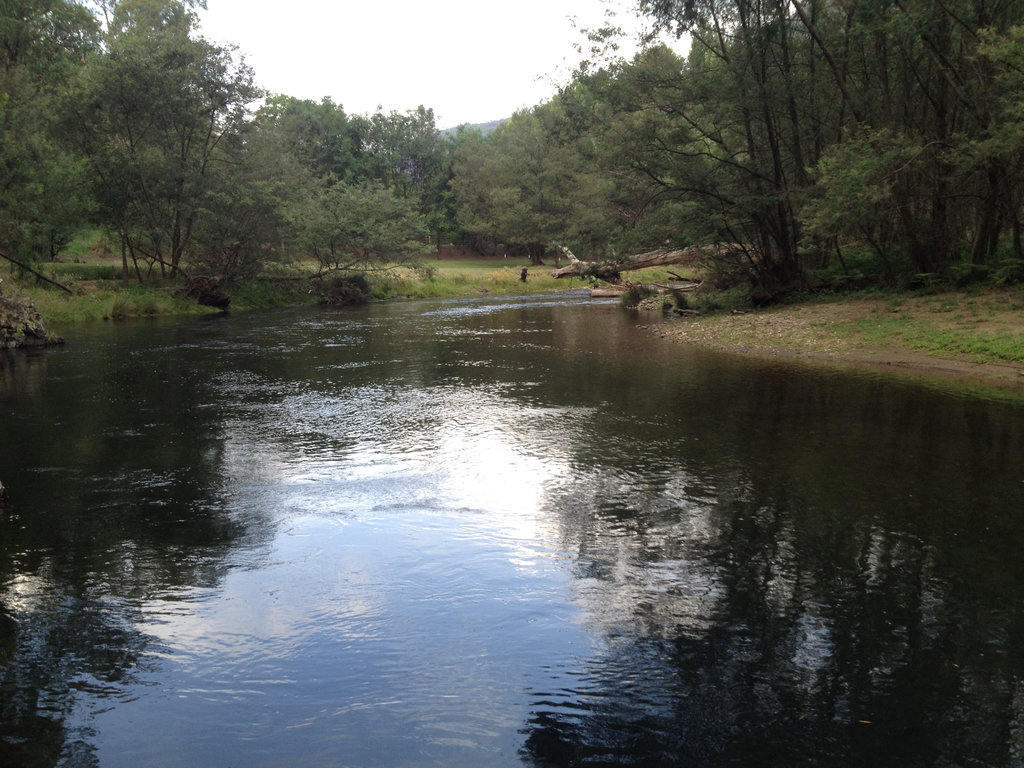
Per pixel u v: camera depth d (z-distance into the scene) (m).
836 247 27.91
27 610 5.34
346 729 3.95
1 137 30.09
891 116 24.33
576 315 32.84
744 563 6.11
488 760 3.67
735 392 14.05
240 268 40.16
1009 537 6.66
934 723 3.97
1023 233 26.56
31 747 3.80
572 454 9.66
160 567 6.09
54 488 8.30
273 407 12.98
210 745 3.83
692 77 26.11
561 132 32.62
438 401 13.45
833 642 4.83
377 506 7.62
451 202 89.88
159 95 34.84
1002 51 18.47
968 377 15.23
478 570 5.99
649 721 4.00
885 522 7.07
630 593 5.56
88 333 25.94
